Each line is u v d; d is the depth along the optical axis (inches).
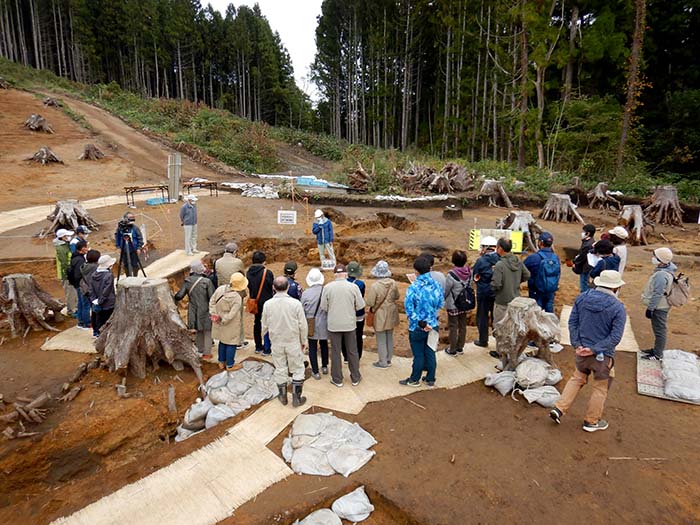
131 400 245.9
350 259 573.0
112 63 2770.7
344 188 1041.5
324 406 228.7
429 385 247.6
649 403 228.8
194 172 1182.3
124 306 261.6
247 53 2691.9
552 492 169.3
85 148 1115.3
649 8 1245.7
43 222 635.5
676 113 1188.5
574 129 1189.7
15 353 294.2
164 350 265.1
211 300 265.3
